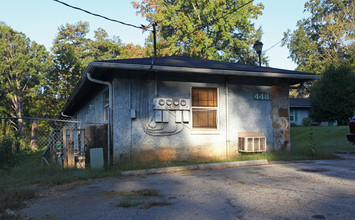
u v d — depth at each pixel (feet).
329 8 152.05
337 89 86.22
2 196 16.47
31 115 127.95
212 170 26.35
